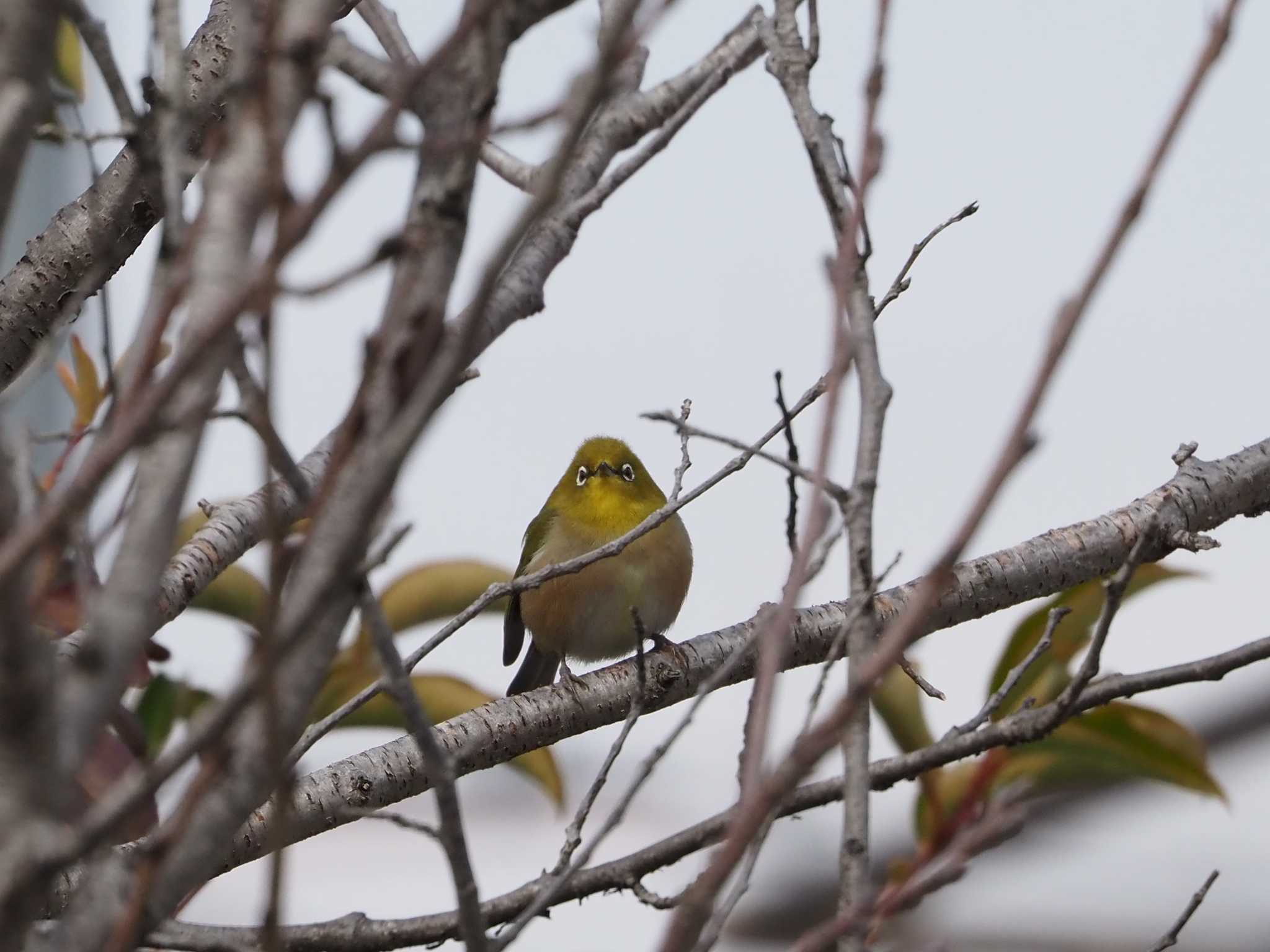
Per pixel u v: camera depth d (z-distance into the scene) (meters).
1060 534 9.70
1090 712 9.47
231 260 4.46
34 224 12.43
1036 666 9.44
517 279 6.88
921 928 15.29
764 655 5.00
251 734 4.49
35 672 3.79
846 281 5.40
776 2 7.11
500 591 8.16
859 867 5.47
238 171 4.51
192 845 4.40
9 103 3.88
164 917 4.39
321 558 4.45
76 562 5.71
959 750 7.95
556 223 7.47
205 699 9.73
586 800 6.96
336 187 4.08
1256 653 8.00
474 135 4.57
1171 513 9.82
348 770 8.75
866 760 5.65
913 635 4.86
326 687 9.82
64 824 3.96
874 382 6.23
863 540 5.97
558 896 6.74
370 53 9.07
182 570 8.71
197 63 8.47
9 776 3.80
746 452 6.79
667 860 8.35
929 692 7.53
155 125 5.21
